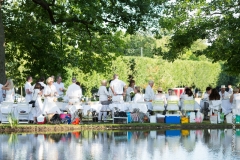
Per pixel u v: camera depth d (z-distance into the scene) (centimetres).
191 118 2552
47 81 2381
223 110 2614
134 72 6341
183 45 3478
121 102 2509
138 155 1345
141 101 2539
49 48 3662
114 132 2075
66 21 3303
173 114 2491
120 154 1363
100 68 3862
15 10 3600
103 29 3431
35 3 3472
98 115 2573
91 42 3731
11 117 2144
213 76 7475
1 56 2811
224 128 2322
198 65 7281
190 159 1276
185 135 1928
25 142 1658
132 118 2536
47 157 1300
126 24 3234
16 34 3588
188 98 2611
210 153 1390
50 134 1972
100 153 1382
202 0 3419
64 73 3681
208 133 2028
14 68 3794
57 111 2380
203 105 2827
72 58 3688
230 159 1274
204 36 3400
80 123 2405
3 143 1627
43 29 3603
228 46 3206
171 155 1348
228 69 3512
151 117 2509
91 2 3130
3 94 2478
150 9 3122
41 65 3656
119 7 3152
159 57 6700
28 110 2384
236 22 3278
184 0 3394
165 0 3234
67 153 1382
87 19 3222
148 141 1691
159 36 3328
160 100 2567
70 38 3756
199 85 7300
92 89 5941
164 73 6712
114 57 3906
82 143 1628
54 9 3444
